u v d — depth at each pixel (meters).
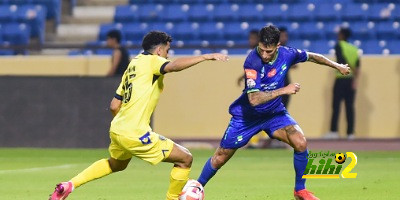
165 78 62.28
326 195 28.16
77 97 54.28
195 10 75.81
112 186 31.69
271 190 30.09
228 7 75.69
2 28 72.31
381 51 70.50
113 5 79.38
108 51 71.19
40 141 54.56
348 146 55.62
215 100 61.94
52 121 54.50
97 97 54.19
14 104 54.75
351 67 57.03
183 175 22.31
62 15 78.25
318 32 72.38
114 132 22.02
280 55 24.11
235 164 43.34
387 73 61.06
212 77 61.94
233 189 30.47
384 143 57.69
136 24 74.75
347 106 58.09
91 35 75.56
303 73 61.25
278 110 24.52
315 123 61.25
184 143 56.66
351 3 75.56
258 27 73.25
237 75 61.72
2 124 54.84
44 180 34.41
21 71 61.25
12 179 34.88
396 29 72.19
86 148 54.28
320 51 69.94
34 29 73.56
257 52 23.94
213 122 62.03
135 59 22.38
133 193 29.12
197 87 62.12
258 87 23.67
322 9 74.62
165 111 62.34
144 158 22.06
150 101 22.03
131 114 21.88
